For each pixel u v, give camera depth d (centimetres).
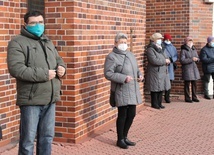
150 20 1195
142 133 730
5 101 632
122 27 832
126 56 623
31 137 446
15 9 647
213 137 712
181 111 943
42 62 442
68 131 641
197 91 1186
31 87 437
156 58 938
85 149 618
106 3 744
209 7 1178
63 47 632
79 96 649
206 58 1109
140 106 974
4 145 628
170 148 638
